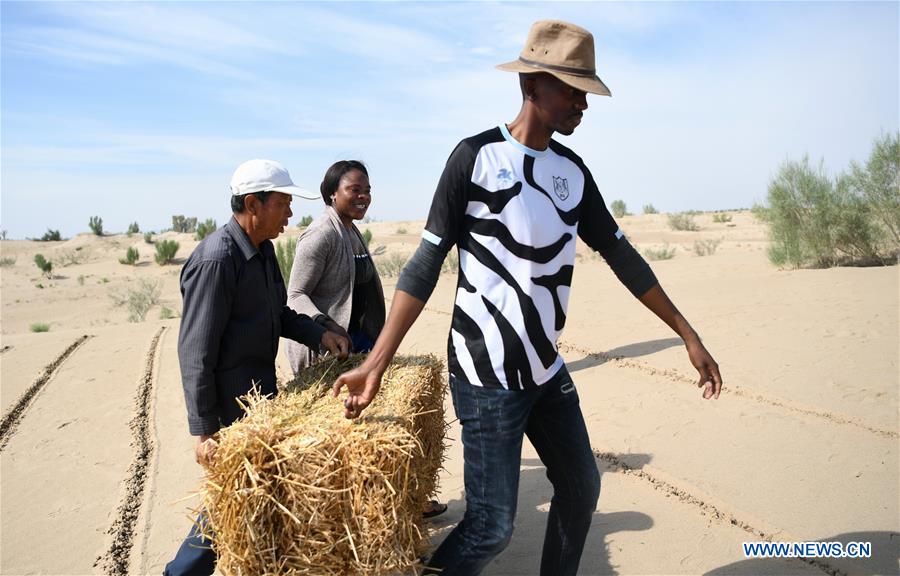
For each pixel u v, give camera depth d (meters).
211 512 2.33
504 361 2.42
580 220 2.72
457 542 2.52
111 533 4.12
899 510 3.79
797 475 4.27
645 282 2.79
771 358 6.70
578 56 2.34
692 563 3.41
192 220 45.69
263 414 2.53
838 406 5.31
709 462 4.54
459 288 2.50
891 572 3.21
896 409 5.17
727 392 5.86
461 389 2.50
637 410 5.64
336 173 3.89
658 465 4.55
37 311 20.72
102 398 7.15
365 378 2.39
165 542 3.95
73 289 24.92
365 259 4.05
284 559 2.31
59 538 4.11
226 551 2.31
